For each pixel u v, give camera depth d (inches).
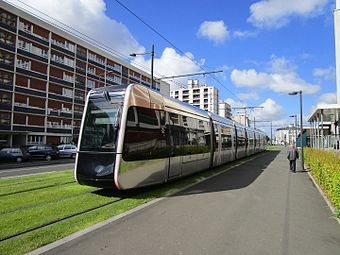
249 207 334.0
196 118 585.0
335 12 1218.0
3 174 627.2
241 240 228.2
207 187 462.0
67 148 1457.9
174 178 476.7
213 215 297.1
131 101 385.4
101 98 397.4
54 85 1962.4
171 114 473.4
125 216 287.0
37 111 1838.1
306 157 944.3
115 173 355.3
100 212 297.6
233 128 936.9
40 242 214.4
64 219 271.0
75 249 204.8
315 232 250.4
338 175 322.7
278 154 1627.7
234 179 557.3
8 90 1674.5
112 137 368.2
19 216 275.0
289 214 307.0
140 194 393.1
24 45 1754.4
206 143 634.2
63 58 2031.3
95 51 2336.4
